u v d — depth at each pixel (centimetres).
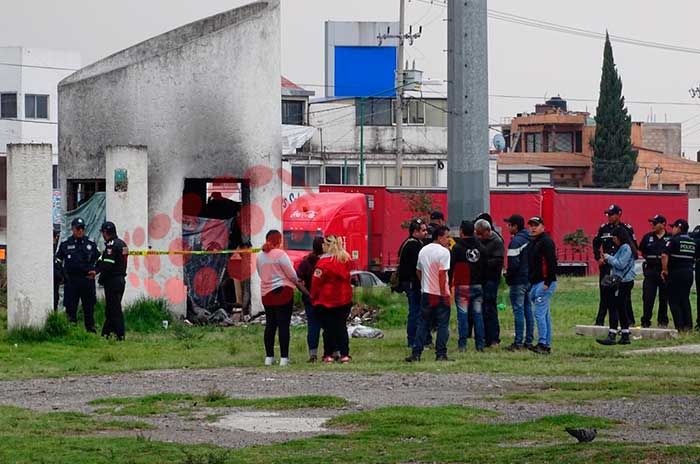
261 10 5050
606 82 17075
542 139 19125
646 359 3409
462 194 4762
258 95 5062
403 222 8562
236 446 2067
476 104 4759
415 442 2073
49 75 13375
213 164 5009
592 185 17838
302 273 3538
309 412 2447
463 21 4756
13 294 3962
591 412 2392
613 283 3853
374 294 5003
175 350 3822
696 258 4394
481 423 2258
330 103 13300
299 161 12925
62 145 5306
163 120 4984
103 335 4112
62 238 5072
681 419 2297
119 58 5125
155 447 2033
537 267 3612
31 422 2325
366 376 3058
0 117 13212
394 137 13338
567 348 3741
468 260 3622
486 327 3762
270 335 3400
